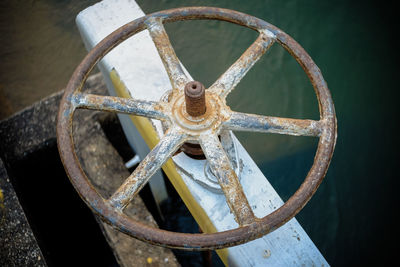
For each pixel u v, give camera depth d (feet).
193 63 12.41
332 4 13.62
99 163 10.11
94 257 12.37
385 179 11.69
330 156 4.47
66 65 14.75
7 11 15.29
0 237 7.95
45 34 15.02
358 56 12.96
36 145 9.93
